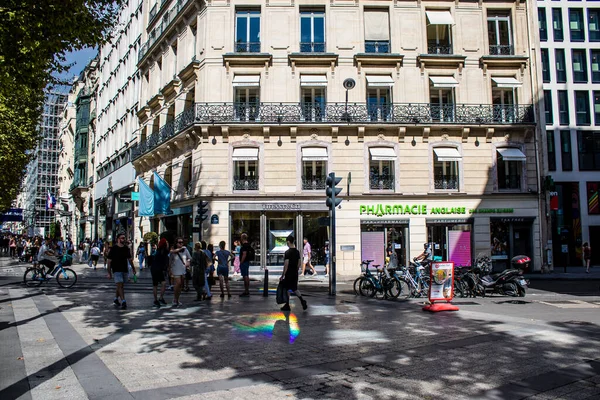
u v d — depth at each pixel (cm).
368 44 2348
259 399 461
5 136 2269
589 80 3077
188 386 502
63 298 1286
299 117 2234
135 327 848
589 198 3016
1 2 903
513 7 2431
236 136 2236
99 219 4419
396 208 2236
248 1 2322
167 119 2820
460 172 2288
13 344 705
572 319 945
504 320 927
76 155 5219
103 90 4544
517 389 494
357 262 2195
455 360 611
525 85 2400
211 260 1409
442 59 2334
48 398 464
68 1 940
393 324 880
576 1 3108
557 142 3034
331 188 1416
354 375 544
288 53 2292
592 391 489
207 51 2294
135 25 3594
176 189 2528
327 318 951
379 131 2269
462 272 1452
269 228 2228
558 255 2980
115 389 492
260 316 977
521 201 2302
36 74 1052
